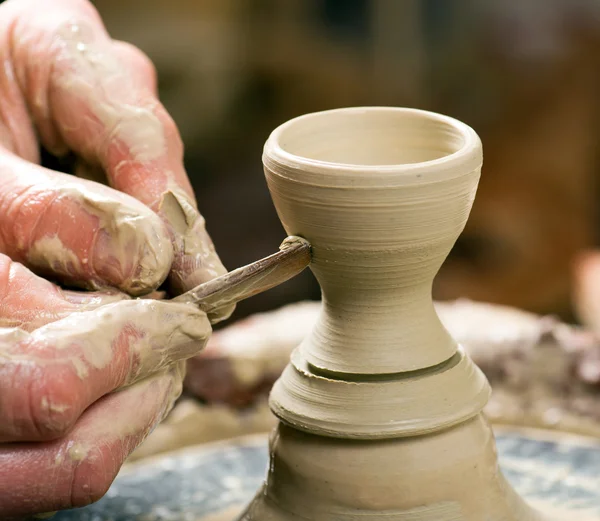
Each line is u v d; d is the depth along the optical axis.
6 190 1.29
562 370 2.06
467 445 1.23
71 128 1.49
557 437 1.82
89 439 1.14
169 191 1.30
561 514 1.49
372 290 1.20
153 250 1.22
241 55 5.03
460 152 1.16
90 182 1.28
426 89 5.24
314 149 1.31
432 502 1.21
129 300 1.16
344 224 1.14
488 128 5.16
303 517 1.24
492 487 1.26
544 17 5.02
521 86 5.08
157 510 1.60
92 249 1.23
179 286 1.31
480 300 4.52
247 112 5.06
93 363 1.09
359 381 1.21
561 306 4.58
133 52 1.60
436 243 1.17
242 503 1.62
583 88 4.99
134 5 4.89
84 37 1.54
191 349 1.20
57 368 1.06
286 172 1.16
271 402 1.28
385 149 1.33
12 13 1.61
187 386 2.09
